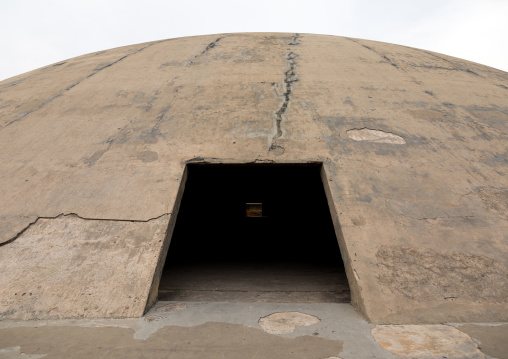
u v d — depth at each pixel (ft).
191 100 13.20
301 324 6.34
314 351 5.32
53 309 6.56
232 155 10.28
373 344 5.53
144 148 10.67
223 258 14.60
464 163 10.24
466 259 7.48
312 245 17.24
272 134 11.18
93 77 16.07
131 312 6.58
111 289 6.95
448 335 5.80
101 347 5.42
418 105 13.03
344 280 10.55
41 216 8.62
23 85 16.63
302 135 11.12
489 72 17.84
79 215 8.57
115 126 11.87
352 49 18.86
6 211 8.82
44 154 10.84
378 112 12.42
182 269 12.36
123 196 9.01
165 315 6.72
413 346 5.44
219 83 14.43
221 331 6.03
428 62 17.93
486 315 6.38
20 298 6.76
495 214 8.63
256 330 6.08
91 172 9.89
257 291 9.30
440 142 11.07
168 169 9.82
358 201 8.77
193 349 5.38
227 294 8.98
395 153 10.46
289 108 12.56
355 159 10.14
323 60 16.92
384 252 7.58
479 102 13.71
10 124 12.77
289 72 15.39
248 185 18.74
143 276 7.20
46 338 5.72
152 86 14.51
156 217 8.41
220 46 19.13
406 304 6.61
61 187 9.45
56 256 7.61
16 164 10.50
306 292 9.17
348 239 7.84
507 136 11.68
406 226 8.18
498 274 7.18
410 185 9.32
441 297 6.73
